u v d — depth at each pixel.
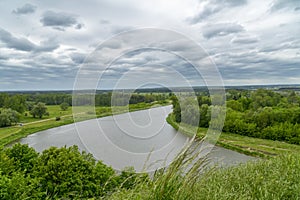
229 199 2.77
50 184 8.59
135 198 2.59
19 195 6.42
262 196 2.95
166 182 2.45
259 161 4.67
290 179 3.55
